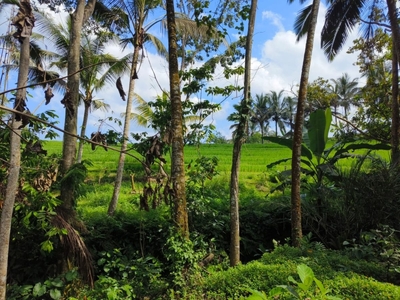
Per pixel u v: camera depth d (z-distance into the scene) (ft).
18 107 8.32
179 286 15.85
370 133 32.55
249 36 17.57
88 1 20.17
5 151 14.64
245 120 17.56
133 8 26.76
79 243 15.52
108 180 49.01
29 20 8.46
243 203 26.21
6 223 9.53
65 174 16.22
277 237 23.68
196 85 21.49
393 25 24.08
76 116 17.04
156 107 21.91
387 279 14.02
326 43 33.58
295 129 18.86
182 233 17.48
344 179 20.68
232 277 14.73
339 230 20.20
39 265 17.34
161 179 12.96
